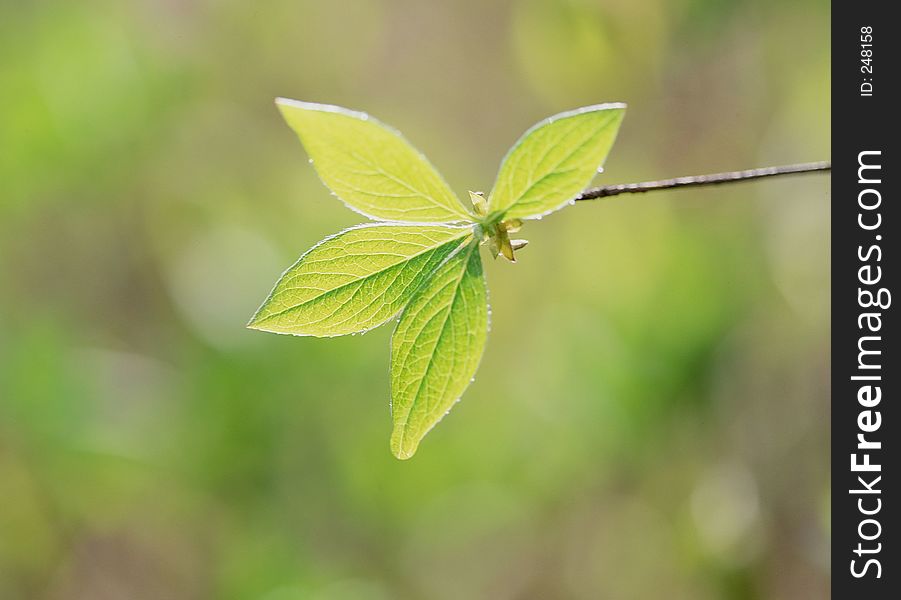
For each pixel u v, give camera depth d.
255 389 0.74
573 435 0.78
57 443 0.73
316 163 0.34
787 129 0.85
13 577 0.82
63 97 0.82
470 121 1.01
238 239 0.81
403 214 0.35
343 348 0.75
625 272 0.80
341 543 0.78
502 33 0.99
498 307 0.90
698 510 0.77
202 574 0.81
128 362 0.78
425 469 0.78
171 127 0.89
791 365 0.80
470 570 0.84
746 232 0.84
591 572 0.84
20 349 0.75
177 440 0.74
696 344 0.74
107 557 0.83
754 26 0.85
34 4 0.84
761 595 0.77
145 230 0.87
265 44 0.95
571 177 0.34
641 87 0.89
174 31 0.90
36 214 0.85
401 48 1.01
